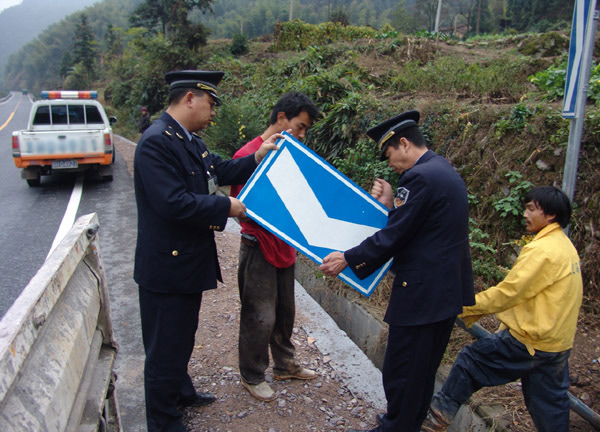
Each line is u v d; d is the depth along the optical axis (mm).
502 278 3826
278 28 19984
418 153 2305
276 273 2727
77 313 1540
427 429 2445
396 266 2260
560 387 2275
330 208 2420
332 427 2600
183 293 2209
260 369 2773
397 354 2234
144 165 2072
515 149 4301
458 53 11242
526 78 7074
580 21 2338
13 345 1013
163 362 2242
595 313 3492
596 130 3795
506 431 2500
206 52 21641
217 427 2551
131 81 25906
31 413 1038
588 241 3668
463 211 2150
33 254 5316
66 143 8602
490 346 2314
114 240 5863
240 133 8891
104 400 1693
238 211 2258
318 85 7824
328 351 3363
